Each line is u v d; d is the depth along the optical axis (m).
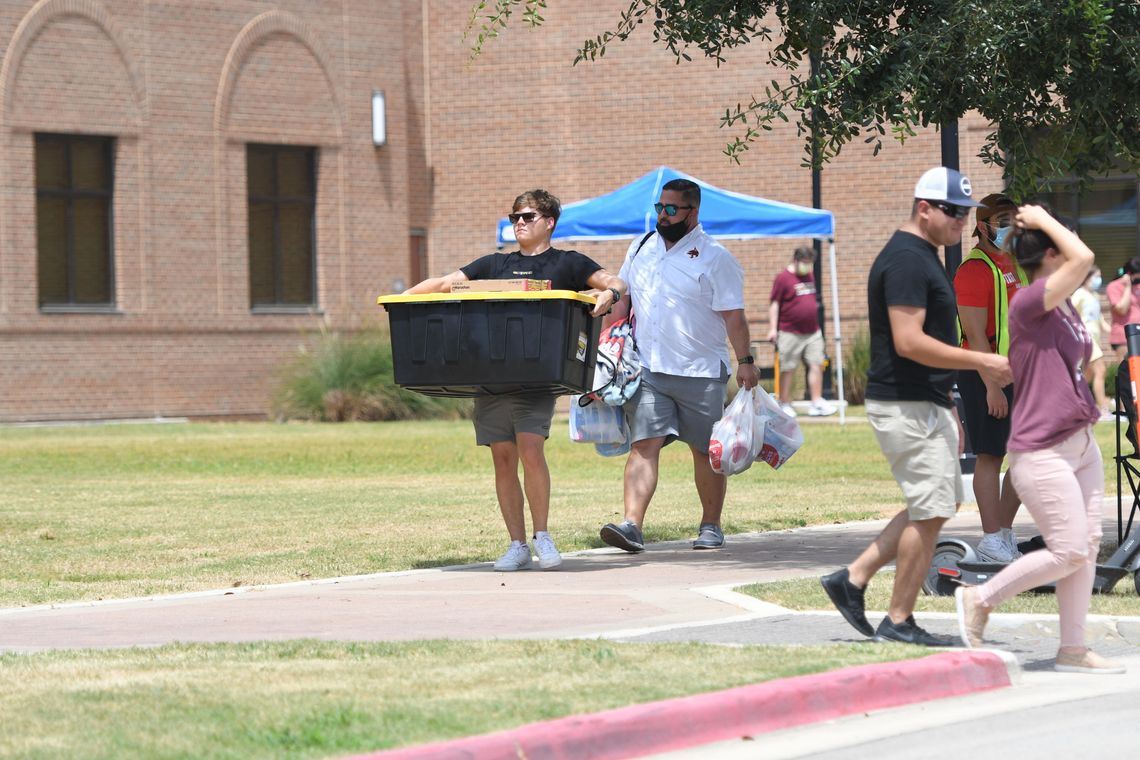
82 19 82.56
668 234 33.91
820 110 30.55
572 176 89.62
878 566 22.66
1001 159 31.36
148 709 18.55
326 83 89.25
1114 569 26.70
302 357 86.69
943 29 28.92
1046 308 21.11
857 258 84.56
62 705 18.80
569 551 34.22
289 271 89.06
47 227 82.31
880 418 21.98
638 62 88.19
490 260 31.50
